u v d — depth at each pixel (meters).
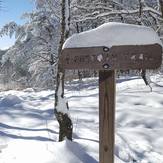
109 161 3.46
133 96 9.12
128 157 5.21
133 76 14.70
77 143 5.07
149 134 6.13
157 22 10.73
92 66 3.40
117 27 3.37
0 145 5.21
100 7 10.66
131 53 3.29
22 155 4.75
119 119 7.21
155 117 7.12
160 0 9.45
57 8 10.20
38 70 18.62
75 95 10.20
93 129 6.32
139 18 9.70
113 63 3.33
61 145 4.87
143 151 5.45
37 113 7.80
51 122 6.80
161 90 9.88
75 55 3.44
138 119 7.08
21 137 5.70
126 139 5.84
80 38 3.44
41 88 16.34
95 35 3.40
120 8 11.74
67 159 4.61
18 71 21.31
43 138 5.63
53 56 17.41
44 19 17.14
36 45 18.41
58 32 16.47
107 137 3.46
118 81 12.84
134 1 11.61
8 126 6.54
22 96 11.37
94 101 9.01
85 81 15.01
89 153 4.91
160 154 5.40
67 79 15.39
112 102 3.43
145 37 3.27
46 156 4.62
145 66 3.27
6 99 9.78
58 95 5.15
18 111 8.02
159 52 3.24
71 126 5.18
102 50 3.35
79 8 10.60
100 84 3.46
